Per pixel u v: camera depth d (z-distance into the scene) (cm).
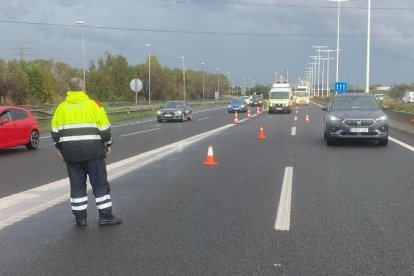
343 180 1036
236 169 1202
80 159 679
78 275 505
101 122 684
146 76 10775
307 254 565
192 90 13938
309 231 657
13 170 1274
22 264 538
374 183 999
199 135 2300
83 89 697
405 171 1151
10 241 622
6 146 1680
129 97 10225
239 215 745
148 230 667
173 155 1507
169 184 1009
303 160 1356
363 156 1436
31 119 1839
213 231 660
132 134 2480
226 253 570
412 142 1841
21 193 938
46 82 7812
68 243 612
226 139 2047
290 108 5078
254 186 977
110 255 565
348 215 741
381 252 571
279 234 644
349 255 561
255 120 3666
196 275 502
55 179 1123
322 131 2462
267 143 1850
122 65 10381
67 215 757
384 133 1678
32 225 698
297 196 877
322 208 786
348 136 1673
